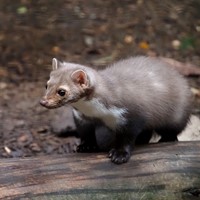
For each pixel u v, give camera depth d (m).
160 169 10.00
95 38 20.70
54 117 15.96
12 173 9.60
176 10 22.50
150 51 20.25
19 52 19.72
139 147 10.54
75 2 22.50
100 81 10.25
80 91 9.98
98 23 21.50
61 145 14.56
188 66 18.89
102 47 20.28
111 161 10.09
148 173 9.95
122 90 10.45
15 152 14.18
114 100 10.25
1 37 20.31
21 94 17.48
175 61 19.14
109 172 9.90
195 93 17.36
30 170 9.69
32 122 15.73
